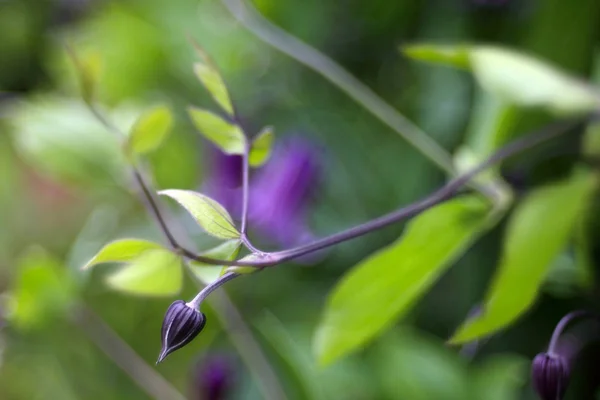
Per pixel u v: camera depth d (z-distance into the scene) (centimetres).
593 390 80
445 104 85
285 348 79
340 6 93
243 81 99
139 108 87
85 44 107
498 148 74
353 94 78
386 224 62
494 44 88
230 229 56
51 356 92
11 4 118
